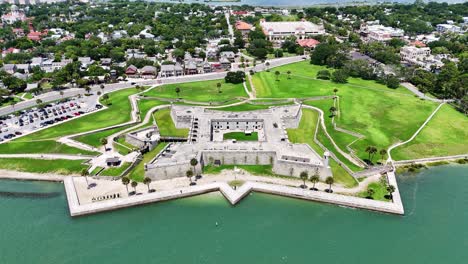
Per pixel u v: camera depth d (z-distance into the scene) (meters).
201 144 171.62
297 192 144.00
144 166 154.88
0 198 144.12
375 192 144.12
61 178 156.38
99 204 137.12
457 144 181.62
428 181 153.75
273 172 159.75
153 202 141.38
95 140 185.00
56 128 198.88
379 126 197.75
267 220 132.25
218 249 118.94
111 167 161.62
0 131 197.12
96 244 121.31
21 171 160.88
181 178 155.50
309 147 168.12
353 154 169.12
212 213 136.12
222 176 157.12
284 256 115.94
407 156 170.50
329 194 142.38
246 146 168.75
